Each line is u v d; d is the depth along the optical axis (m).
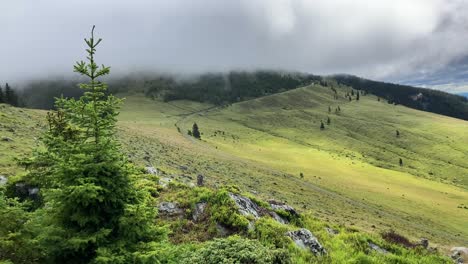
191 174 64.25
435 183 169.25
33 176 12.55
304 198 84.81
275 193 78.00
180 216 16.48
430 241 70.12
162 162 67.75
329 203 89.75
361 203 105.06
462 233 91.62
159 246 9.23
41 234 8.29
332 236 17.67
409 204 116.94
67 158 9.20
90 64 9.22
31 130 51.75
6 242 7.70
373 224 71.38
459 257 25.52
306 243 15.28
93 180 8.84
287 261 11.91
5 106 71.94
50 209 9.02
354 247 16.27
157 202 17.28
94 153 9.20
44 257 8.45
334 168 167.88
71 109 9.30
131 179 9.77
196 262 11.02
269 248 13.05
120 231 9.02
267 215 17.88
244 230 15.27
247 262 11.05
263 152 192.12
